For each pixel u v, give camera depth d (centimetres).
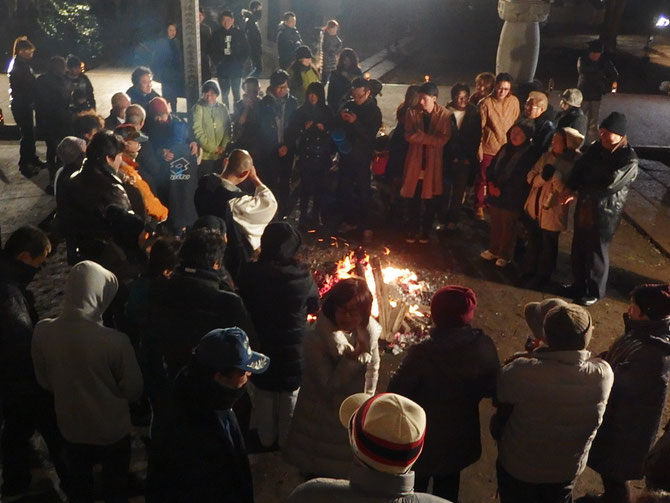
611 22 2323
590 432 374
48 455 514
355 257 759
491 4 2802
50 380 411
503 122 881
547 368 363
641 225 922
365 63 2006
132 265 508
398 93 1606
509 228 796
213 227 495
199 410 314
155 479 331
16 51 998
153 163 730
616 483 442
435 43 2438
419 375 380
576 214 715
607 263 728
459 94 837
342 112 847
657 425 420
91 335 398
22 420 455
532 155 757
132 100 930
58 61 962
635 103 1592
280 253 461
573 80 2056
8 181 1017
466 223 930
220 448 319
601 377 365
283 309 463
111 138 559
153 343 434
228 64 1338
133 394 416
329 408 417
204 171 903
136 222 504
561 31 2814
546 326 369
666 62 2308
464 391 382
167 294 423
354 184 894
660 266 838
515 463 386
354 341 422
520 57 1168
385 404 239
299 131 875
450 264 823
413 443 234
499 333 693
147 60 1338
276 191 947
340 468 423
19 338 432
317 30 2258
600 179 688
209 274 425
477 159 863
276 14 2186
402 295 708
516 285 779
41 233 445
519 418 378
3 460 470
